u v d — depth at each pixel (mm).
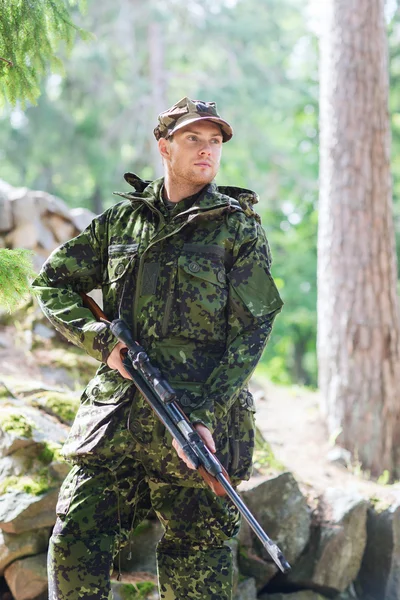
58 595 3707
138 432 3699
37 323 7594
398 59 22953
